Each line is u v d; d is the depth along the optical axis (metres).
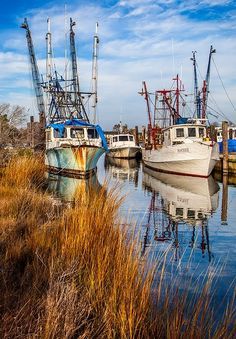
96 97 26.03
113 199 6.71
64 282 3.90
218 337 3.29
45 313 3.18
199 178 21.78
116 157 41.00
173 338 3.23
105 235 5.16
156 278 5.25
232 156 22.75
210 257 6.90
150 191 16.77
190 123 24.05
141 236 8.17
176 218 10.78
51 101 27.22
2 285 3.84
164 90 28.41
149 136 32.81
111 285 4.01
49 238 5.41
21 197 8.63
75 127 21.11
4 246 5.19
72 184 16.92
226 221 10.53
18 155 15.58
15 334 2.92
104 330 3.35
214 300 4.64
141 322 3.45
